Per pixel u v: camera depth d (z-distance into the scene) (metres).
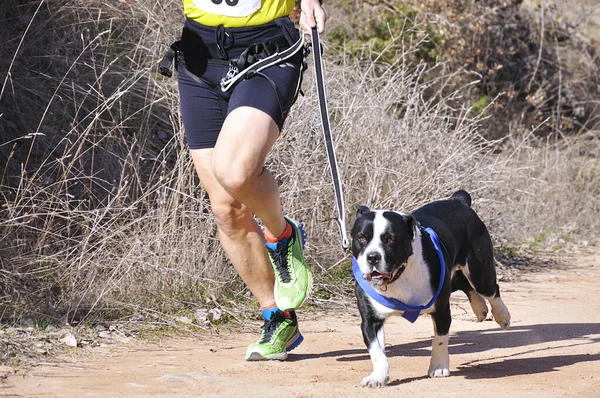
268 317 7.01
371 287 6.15
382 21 18.50
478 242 7.46
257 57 6.27
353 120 11.45
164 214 9.28
